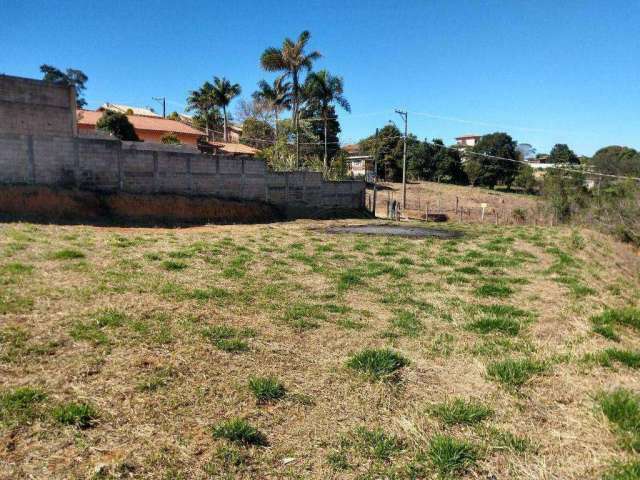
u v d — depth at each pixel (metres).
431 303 6.86
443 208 41.19
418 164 64.12
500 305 6.83
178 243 10.80
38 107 18.55
